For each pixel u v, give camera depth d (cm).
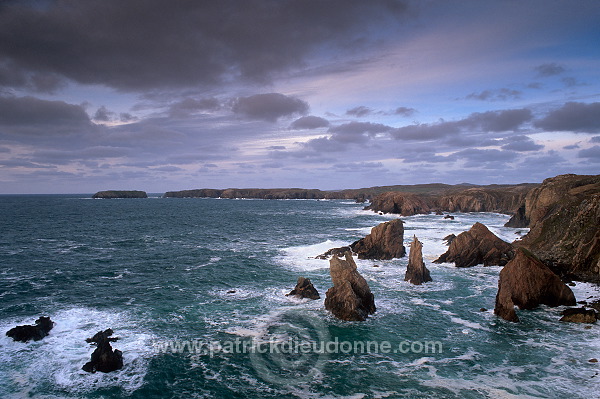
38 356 2389
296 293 3681
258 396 2033
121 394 2036
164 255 5734
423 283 4194
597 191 5484
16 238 7325
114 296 3662
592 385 2072
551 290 3366
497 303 3241
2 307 3278
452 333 2828
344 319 3089
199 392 2069
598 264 3894
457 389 2058
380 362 2391
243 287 4003
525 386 2075
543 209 5906
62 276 4372
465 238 5162
